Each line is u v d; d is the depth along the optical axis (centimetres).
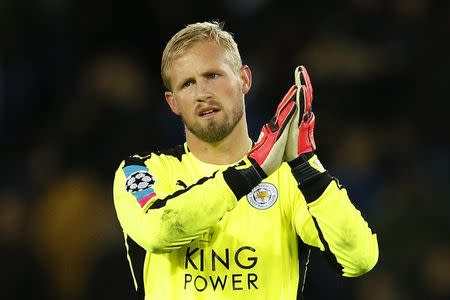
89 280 2688
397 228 2844
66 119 3155
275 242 1415
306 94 1368
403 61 3369
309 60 3306
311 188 1364
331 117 3192
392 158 3119
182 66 1403
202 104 1396
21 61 3469
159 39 3459
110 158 2986
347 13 3450
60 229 2878
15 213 2920
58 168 2983
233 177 1333
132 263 1458
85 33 3462
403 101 3322
